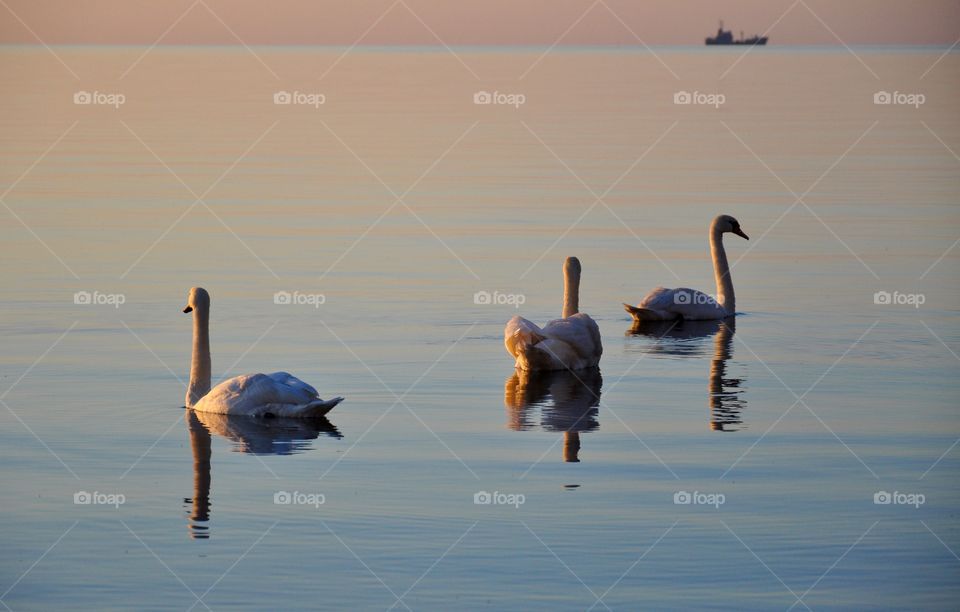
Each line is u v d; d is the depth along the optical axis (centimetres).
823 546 1285
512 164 5012
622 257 3031
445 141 5919
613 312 2492
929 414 1742
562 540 1297
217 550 1273
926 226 3456
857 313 2438
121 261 2919
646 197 4056
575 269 2259
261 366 1994
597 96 9444
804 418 1728
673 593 1180
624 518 1355
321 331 2253
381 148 5619
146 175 4619
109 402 1792
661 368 2030
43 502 1397
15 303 2450
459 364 2038
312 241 3225
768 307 2516
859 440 1625
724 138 6041
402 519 1352
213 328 2264
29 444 1596
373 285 2677
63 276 2730
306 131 6431
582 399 1836
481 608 1149
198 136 6159
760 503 1402
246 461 1537
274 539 1299
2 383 1884
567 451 1585
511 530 1319
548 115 7488
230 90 10125
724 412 1761
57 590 1181
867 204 3875
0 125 6562
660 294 2416
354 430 1670
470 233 3359
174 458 1546
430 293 2597
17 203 3869
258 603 1159
